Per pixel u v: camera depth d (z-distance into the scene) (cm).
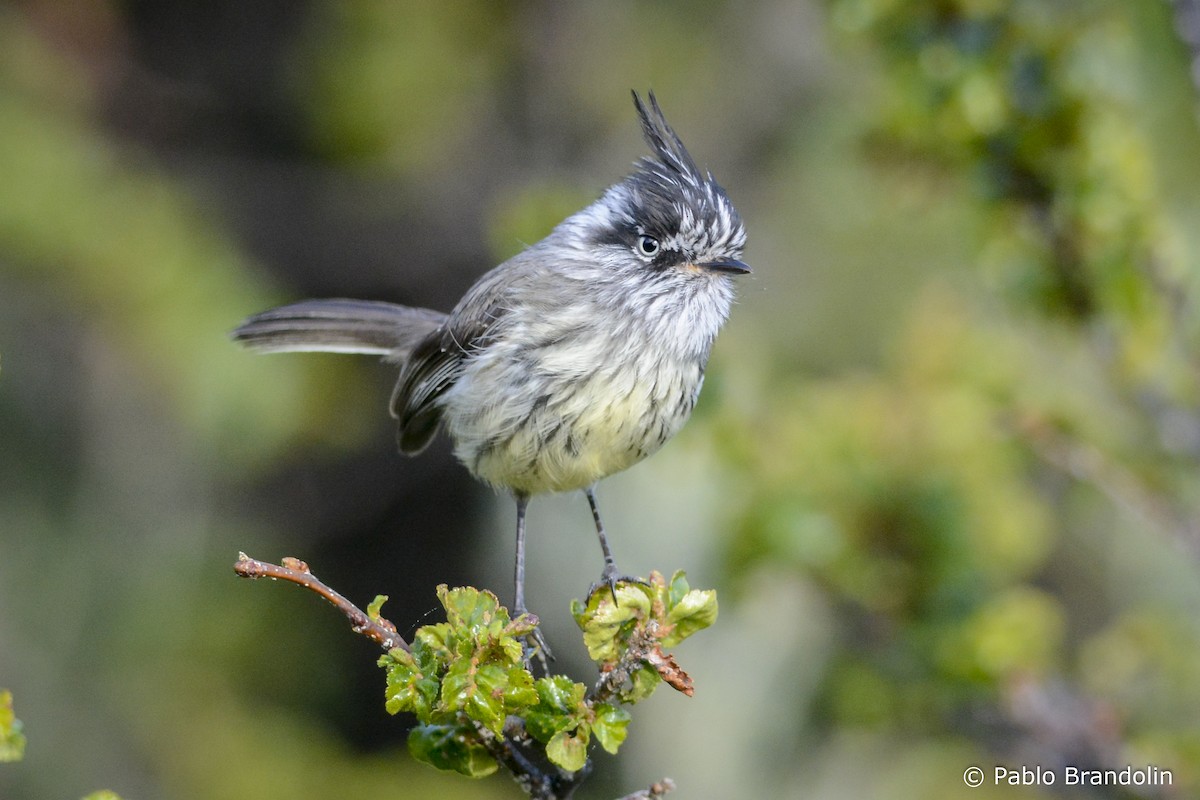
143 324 1267
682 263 736
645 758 1234
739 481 905
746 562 885
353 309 938
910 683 866
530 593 1330
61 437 1353
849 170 1265
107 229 1281
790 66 1466
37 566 1328
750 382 923
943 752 1124
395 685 467
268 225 1489
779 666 1220
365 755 1438
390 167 1491
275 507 1495
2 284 1276
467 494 1491
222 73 1491
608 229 744
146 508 1389
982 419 890
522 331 725
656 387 725
